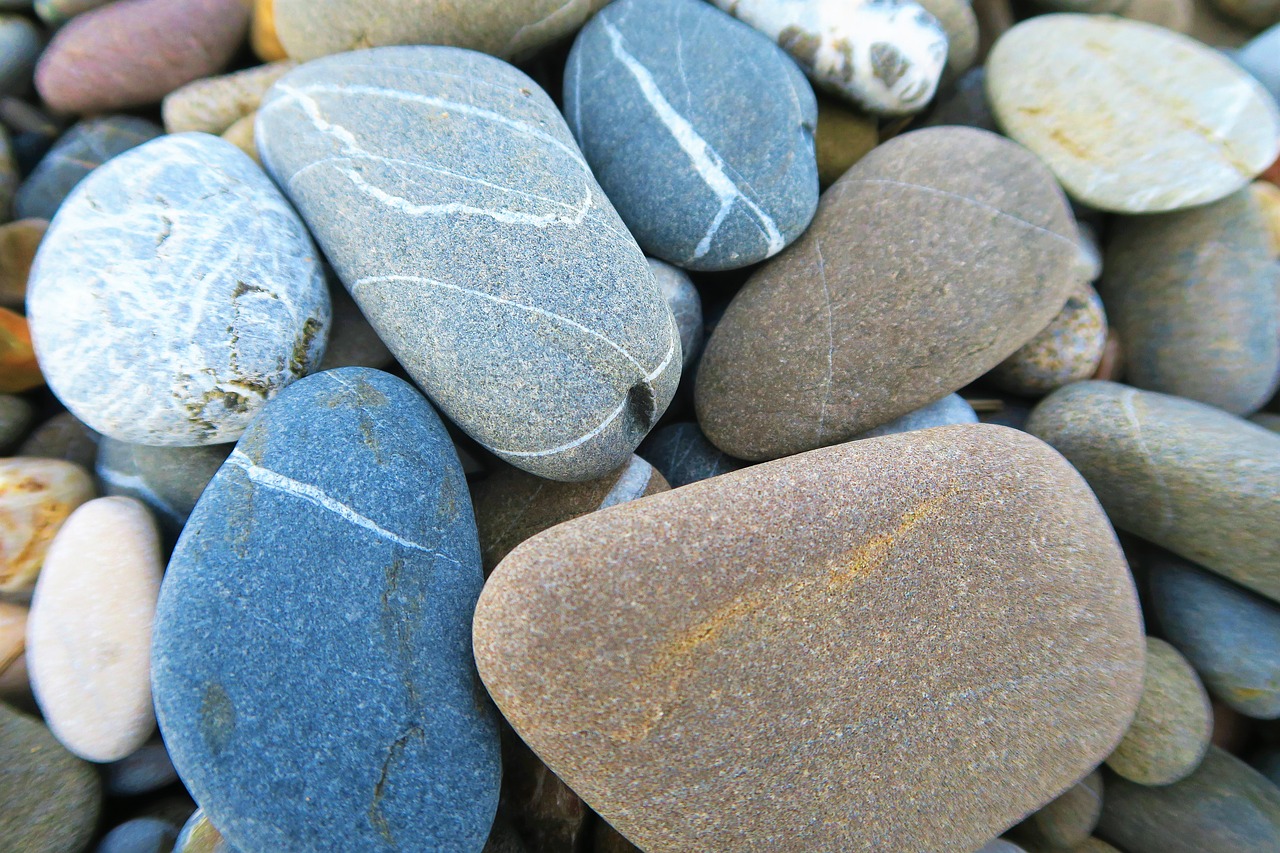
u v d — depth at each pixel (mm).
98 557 159
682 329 187
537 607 139
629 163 180
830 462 151
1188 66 187
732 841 144
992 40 220
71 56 189
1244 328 189
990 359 176
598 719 140
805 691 145
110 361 156
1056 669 152
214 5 192
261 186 167
